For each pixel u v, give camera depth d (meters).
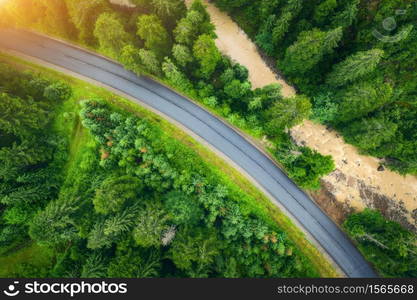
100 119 53.47
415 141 50.62
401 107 51.53
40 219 44.06
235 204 53.62
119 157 53.12
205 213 53.31
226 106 53.56
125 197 45.81
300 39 46.62
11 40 59.12
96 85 58.22
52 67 58.75
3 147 47.81
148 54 46.50
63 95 55.62
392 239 47.66
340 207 56.19
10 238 50.44
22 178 49.03
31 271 50.88
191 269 46.03
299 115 45.25
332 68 52.50
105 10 49.31
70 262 48.41
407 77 50.56
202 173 55.56
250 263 51.66
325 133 57.62
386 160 56.94
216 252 45.47
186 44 48.09
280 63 56.34
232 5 56.84
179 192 51.72
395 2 44.00
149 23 44.19
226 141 56.84
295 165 52.19
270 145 55.34
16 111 47.84
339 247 55.16
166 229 44.94
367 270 54.34
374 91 43.69
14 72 51.81
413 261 46.41
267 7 51.75
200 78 55.03
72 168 54.84
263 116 52.53
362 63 43.28
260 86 59.19
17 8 53.41
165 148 55.69
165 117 57.31
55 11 51.62
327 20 48.94
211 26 47.88
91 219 46.78
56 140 54.84
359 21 49.41
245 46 60.03
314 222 55.84
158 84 57.84
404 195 56.78
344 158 57.31
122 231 45.31
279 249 51.88
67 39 58.78
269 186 56.28
